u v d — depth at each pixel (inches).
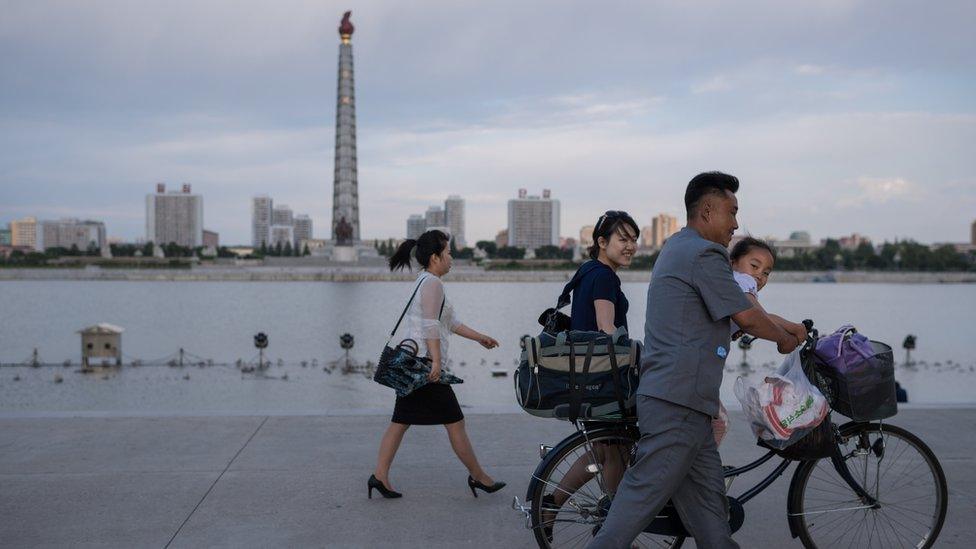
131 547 169.9
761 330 134.3
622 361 145.2
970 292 5014.8
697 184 141.1
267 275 5629.9
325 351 1513.3
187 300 3257.9
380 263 6161.4
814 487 175.6
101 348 1259.8
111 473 219.6
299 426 272.5
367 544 172.7
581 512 152.3
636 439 148.6
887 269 7815.0
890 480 200.8
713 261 132.8
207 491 205.6
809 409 143.0
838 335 147.3
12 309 2691.9
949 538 173.5
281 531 179.8
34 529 179.5
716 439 154.4
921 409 297.6
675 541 155.3
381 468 200.5
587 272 168.2
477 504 198.4
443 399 197.9
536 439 258.1
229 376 1176.8
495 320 2225.6
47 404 946.1
